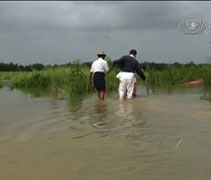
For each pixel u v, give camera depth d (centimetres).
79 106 1077
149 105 1052
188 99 1216
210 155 531
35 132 708
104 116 867
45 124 788
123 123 771
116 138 639
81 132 695
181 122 772
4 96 1520
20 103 1216
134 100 1200
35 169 486
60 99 1331
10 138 661
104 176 455
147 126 736
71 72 1684
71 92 1505
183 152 548
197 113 887
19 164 509
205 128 709
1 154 557
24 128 749
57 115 909
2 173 474
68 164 504
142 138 636
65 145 601
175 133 669
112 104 1098
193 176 450
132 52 1307
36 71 2317
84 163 506
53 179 450
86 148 580
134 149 567
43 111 992
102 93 1294
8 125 784
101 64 1293
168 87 1858
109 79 1759
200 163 497
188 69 2178
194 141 609
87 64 1791
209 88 1638
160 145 588
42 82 2214
